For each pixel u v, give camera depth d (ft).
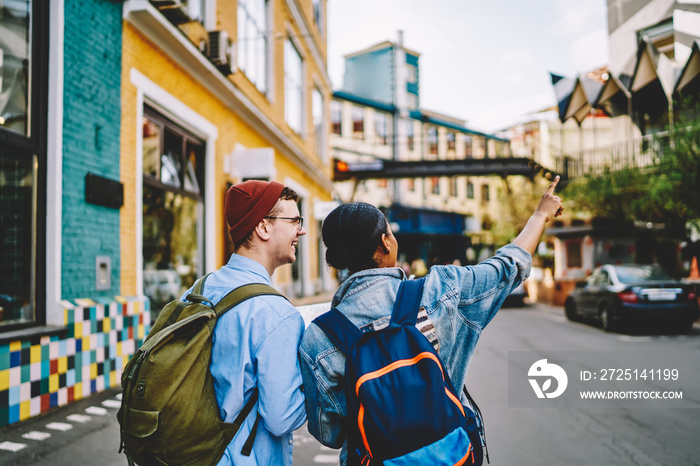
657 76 55.26
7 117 14.06
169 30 21.08
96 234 17.01
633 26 61.31
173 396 3.94
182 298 4.89
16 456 10.61
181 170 25.07
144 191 21.40
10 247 13.93
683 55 56.85
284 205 4.98
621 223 50.37
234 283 4.64
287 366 4.23
